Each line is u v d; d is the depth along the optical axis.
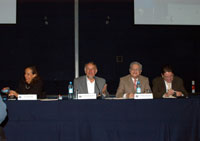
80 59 4.63
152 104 2.35
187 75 4.71
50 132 2.29
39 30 4.60
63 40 4.62
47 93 4.54
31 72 3.21
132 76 3.23
